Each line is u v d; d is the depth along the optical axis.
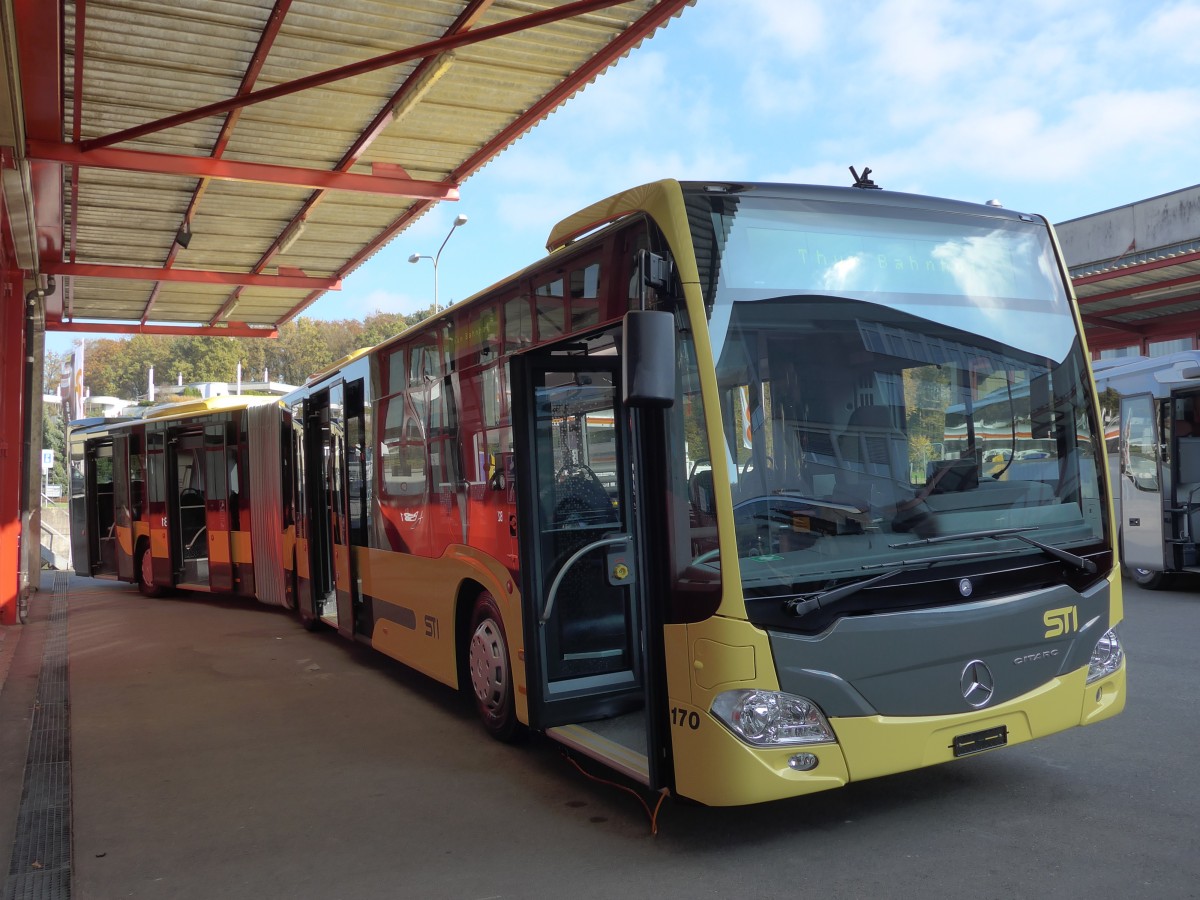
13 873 4.56
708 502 4.14
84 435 17.73
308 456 10.87
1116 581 4.90
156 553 15.12
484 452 6.27
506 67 9.91
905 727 4.20
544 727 5.44
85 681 8.95
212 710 7.65
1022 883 3.92
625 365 4.05
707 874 4.19
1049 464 4.79
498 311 6.12
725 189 4.45
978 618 4.38
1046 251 5.12
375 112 10.80
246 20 8.70
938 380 4.60
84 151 10.80
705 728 4.11
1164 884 3.84
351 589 9.16
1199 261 15.73
